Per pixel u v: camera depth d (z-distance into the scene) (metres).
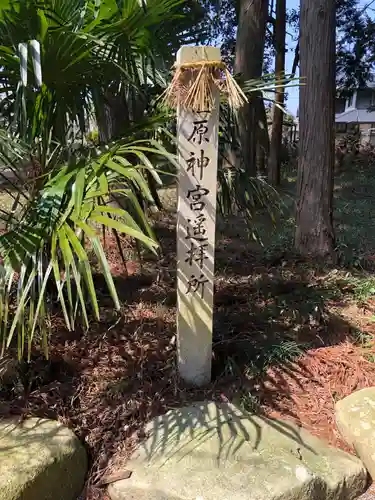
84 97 2.12
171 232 4.39
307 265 3.55
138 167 1.62
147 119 2.09
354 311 2.84
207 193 1.83
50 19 1.67
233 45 8.66
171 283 3.11
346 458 1.72
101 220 1.43
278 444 1.73
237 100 1.70
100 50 1.95
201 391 2.02
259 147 8.52
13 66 1.76
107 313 2.65
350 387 2.10
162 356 2.23
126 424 1.83
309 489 1.54
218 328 2.52
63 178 1.74
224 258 3.77
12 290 2.32
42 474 1.50
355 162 9.32
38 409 1.85
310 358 2.29
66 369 2.12
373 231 4.62
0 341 2.06
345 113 17.81
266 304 2.88
